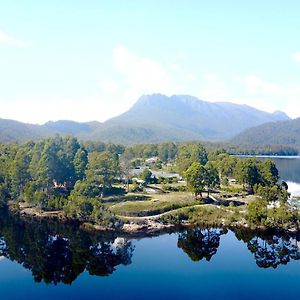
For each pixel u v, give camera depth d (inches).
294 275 3454.7
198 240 4525.1
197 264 3730.3
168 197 6112.2
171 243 4434.1
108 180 6146.7
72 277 3486.7
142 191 6614.2
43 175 6136.8
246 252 4084.6
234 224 5059.1
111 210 5393.7
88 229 5024.6
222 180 7760.8
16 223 5378.9
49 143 7150.6
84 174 6742.1
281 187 6466.5
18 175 6254.9
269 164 6939.0
